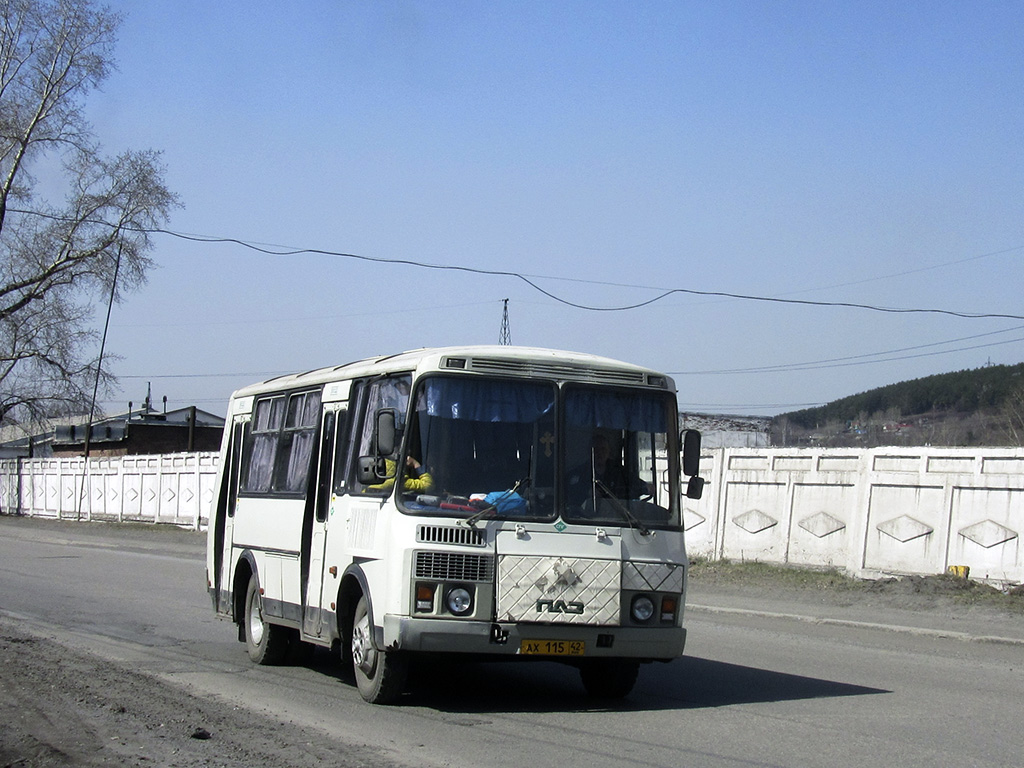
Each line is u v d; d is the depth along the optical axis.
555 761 7.58
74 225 49.53
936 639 15.47
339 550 10.51
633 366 10.19
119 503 51.62
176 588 22.11
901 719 9.40
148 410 83.75
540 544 9.30
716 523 24.34
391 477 9.57
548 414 9.70
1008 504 18.66
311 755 7.50
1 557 30.25
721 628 16.61
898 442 56.62
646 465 9.98
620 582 9.42
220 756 7.40
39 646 12.88
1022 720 9.49
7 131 47.59
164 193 50.75
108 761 7.14
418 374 9.57
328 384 11.62
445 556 9.09
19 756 7.20
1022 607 17.16
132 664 12.15
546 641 9.19
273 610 12.27
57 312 51.25
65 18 47.94
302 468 11.95
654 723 9.09
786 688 11.16
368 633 9.70
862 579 20.66
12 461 64.31
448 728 8.78
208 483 43.91
